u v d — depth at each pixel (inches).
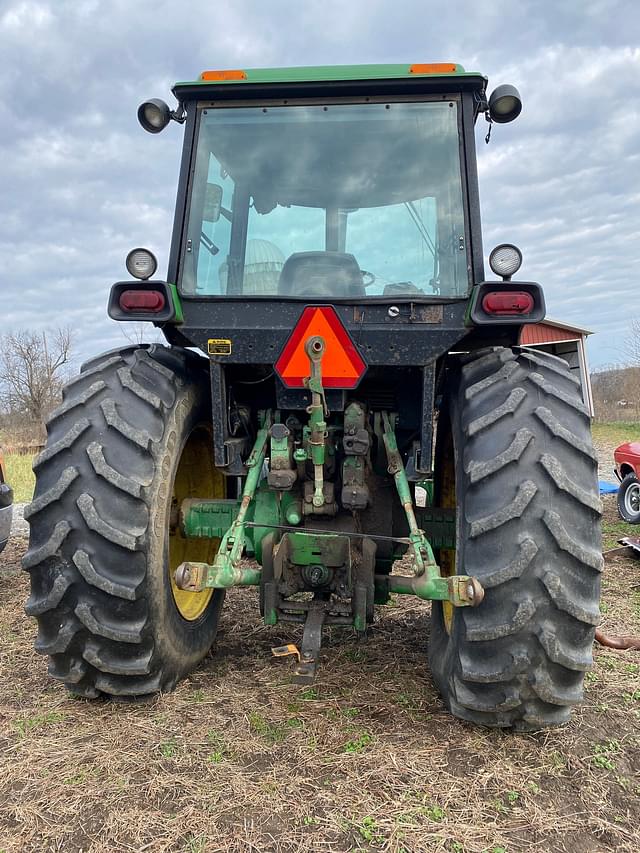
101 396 98.7
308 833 73.0
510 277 96.7
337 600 107.7
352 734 92.7
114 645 93.8
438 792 79.9
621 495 284.7
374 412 116.7
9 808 77.5
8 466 503.2
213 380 105.4
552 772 84.4
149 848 70.9
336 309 100.9
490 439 89.7
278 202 110.9
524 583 83.6
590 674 115.5
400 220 107.9
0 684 111.8
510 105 106.4
